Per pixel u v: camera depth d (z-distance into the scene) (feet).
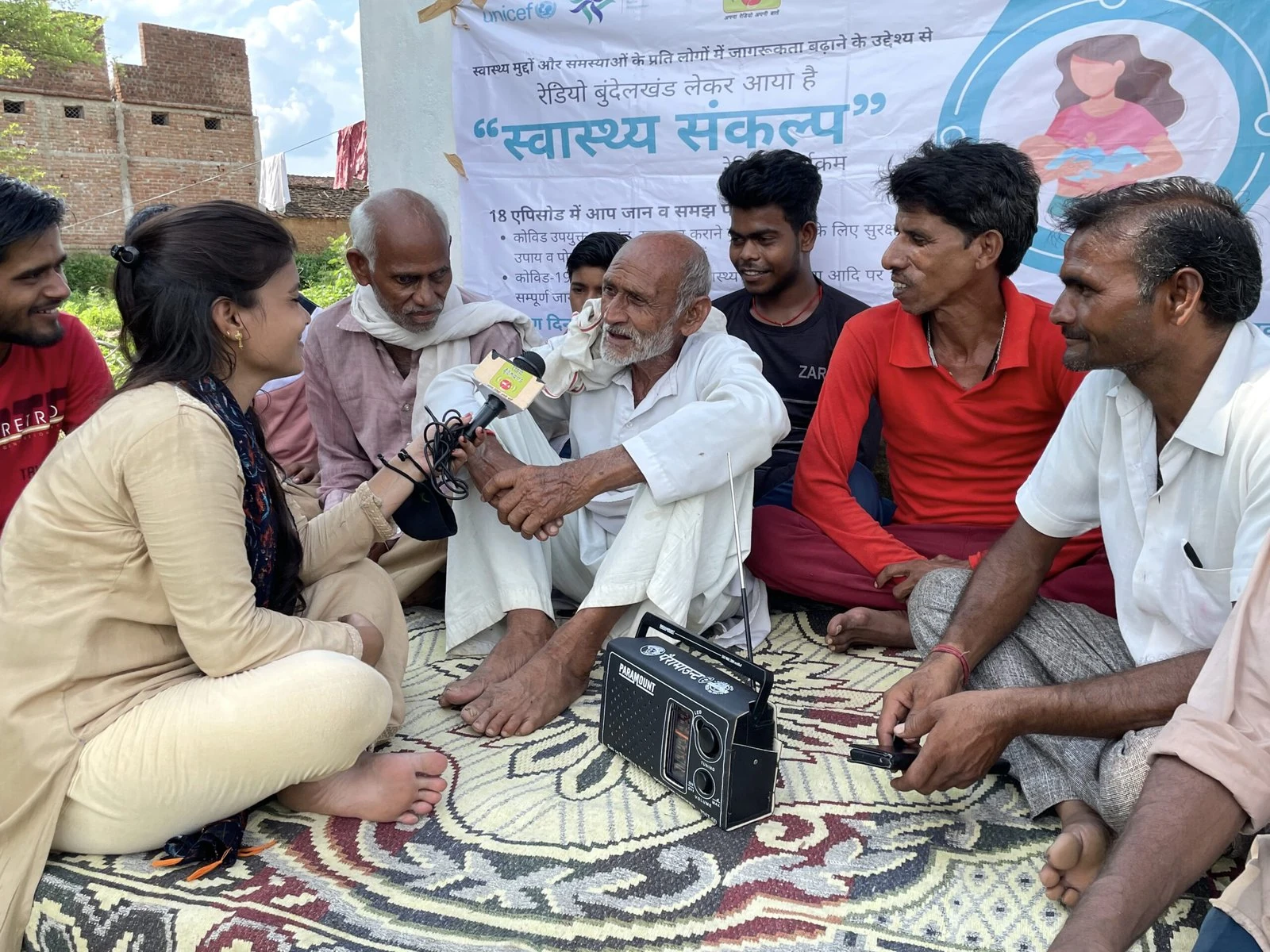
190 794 5.63
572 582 9.70
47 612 5.64
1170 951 5.01
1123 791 5.41
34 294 7.80
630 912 5.36
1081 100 10.65
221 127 64.59
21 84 56.90
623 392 9.44
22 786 5.62
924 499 9.70
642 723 6.68
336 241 65.87
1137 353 5.64
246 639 5.76
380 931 5.25
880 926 5.23
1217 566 5.86
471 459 8.32
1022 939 5.09
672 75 11.97
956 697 5.68
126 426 5.50
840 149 11.57
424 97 13.04
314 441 12.12
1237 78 10.10
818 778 6.79
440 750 7.26
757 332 11.47
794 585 9.53
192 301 5.81
